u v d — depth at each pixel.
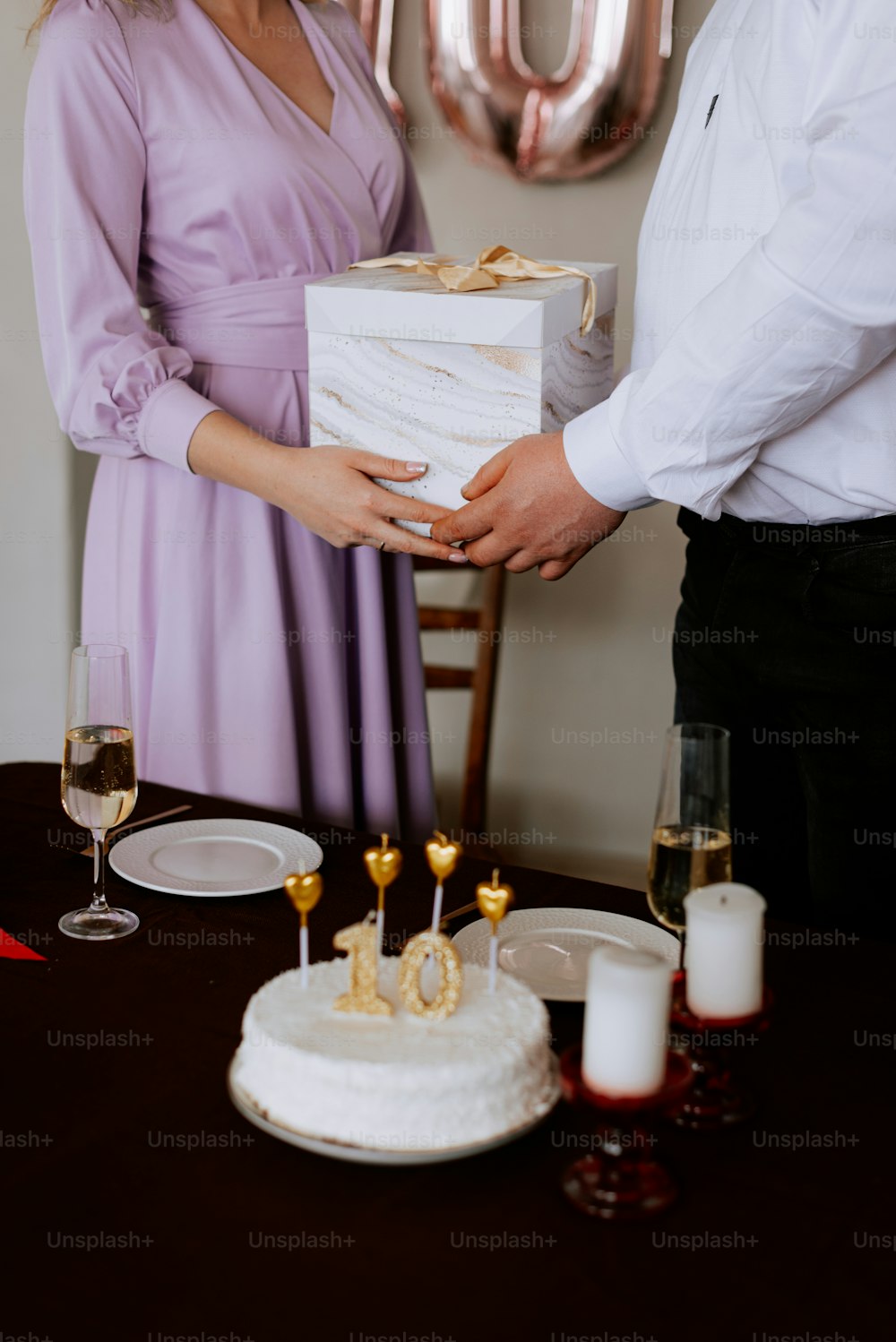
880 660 1.29
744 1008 0.80
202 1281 0.70
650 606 2.64
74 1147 0.80
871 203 1.05
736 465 1.20
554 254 2.54
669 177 1.36
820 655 1.31
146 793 1.38
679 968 0.93
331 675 1.63
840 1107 0.86
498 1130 0.77
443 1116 0.76
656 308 1.36
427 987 0.86
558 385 1.33
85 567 1.69
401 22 2.49
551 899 1.13
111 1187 0.77
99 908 1.09
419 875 1.17
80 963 1.01
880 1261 0.72
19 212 2.24
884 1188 0.78
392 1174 0.79
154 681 1.60
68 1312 0.68
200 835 1.24
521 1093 0.79
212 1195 0.76
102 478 1.65
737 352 1.12
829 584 1.29
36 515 2.38
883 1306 0.69
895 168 1.04
